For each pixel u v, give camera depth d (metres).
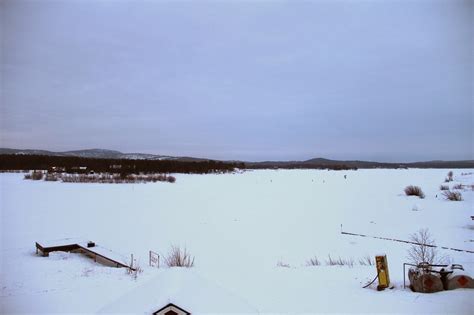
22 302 6.68
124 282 8.11
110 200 31.05
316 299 6.88
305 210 26.36
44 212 23.75
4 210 24.31
